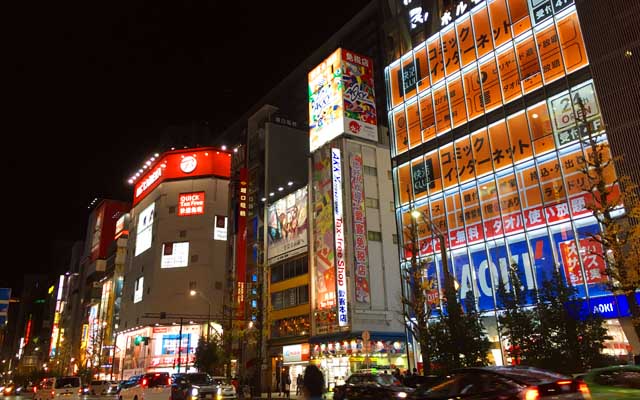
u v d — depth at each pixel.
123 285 101.00
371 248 44.34
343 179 45.31
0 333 34.56
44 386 36.56
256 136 67.75
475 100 35.91
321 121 49.16
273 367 51.44
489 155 34.25
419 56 40.91
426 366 25.61
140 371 82.38
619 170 26.52
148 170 102.75
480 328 24.97
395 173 40.81
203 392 24.59
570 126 29.89
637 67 27.09
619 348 25.72
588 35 29.52
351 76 48.47
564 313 21.50
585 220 28.42
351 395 23.39
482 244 33.47
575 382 8.76
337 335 41.91
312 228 47.84
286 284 51.72
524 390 8.39
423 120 39.53
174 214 89.88
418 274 29.64
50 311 176.00
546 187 30.59
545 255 29.91
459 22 38.09
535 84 32.25
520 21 33.88
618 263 19.69
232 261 67.50
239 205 64.62
